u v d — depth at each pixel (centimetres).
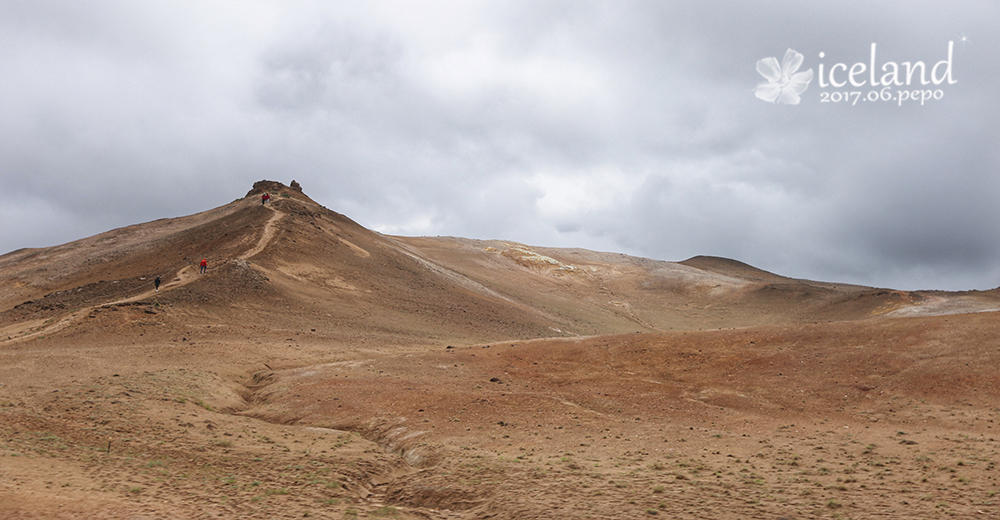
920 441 1747
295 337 4238
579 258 15075
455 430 2062
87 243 9944
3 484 1164
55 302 5366
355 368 3195
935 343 2698
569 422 2170
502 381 2973
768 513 1098
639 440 1898
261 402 2672
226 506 1198
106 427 1919
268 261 6366
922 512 1073
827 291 10944
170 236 8525
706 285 12481
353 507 1277
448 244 14062
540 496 1258
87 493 1175
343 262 7238
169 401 2375
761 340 3203
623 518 1091
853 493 1229
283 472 1520
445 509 1295
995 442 1673
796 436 1902
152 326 4091
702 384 2708
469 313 6631
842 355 2789
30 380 2611
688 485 1323
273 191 10694
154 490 1274
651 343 3447
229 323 4516
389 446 1992
